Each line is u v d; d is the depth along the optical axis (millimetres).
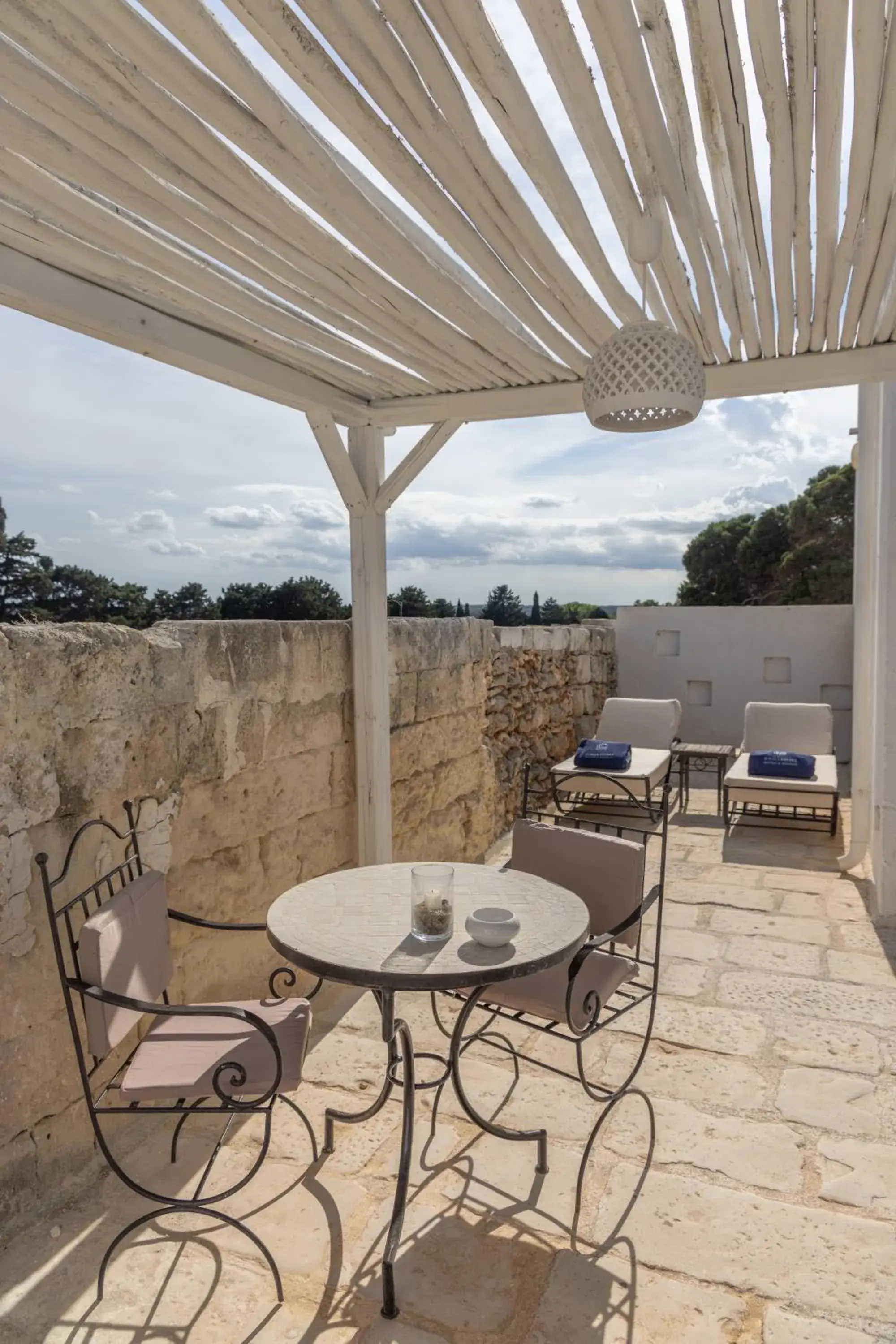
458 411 3623
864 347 3078
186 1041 2221
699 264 2277
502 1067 3031
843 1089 2891
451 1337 1890
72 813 2451
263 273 2271
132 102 1521
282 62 1456
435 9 1367
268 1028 1949
